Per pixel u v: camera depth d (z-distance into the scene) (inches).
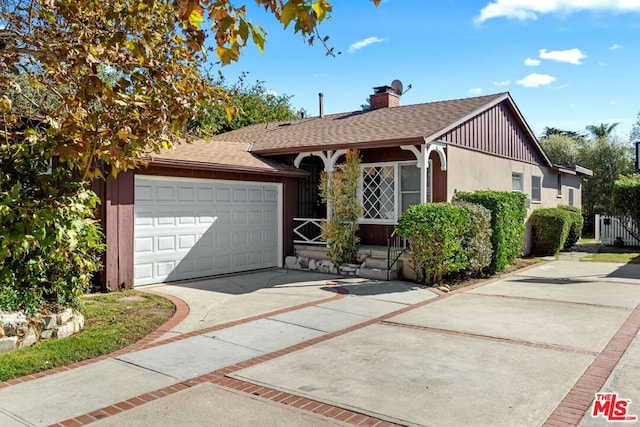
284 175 513.7
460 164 509.4
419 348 234.5
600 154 1154.0
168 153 427.8
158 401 171.2
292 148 512.7
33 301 246.4
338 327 276.7
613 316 299.7
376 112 631.8
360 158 497.4
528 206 688.4
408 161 499.8
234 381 190.9
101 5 234.5
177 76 251.0
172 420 155.9
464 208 422.9
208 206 454.3
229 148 540.7
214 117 794.2
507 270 518.3
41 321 242.2
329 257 498.6
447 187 483.2
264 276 462.0
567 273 495.2
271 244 521.3
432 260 407.2
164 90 241.0
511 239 508.4
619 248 770.8
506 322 286.8
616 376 194.1
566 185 863.1
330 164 495.8
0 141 263.6
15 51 220.2
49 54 211.2
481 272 470.0
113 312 305.3
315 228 587.5
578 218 761.0
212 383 188.9
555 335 257.0
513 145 649.6
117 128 221.8
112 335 251.9
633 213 773.3
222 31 126.6
